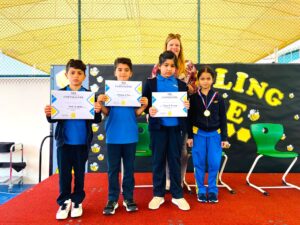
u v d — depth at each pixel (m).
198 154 3.00
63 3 6.47
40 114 5.68
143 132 3.58
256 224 2.35
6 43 8.72
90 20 7.56
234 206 2.77
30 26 7.65
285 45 8.84
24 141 5.70
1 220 2.43
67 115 2.58
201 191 2.96
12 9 6.61
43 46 9.20
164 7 6.93
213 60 10.97
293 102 4.36
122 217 2.49
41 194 3.17
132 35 9.12
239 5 6.62
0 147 5.46
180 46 3.08
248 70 4.35
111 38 9.34
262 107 4.34
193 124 3.04
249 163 4.32
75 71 2.67
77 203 2.55
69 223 2.37
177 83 2.86
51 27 7.80
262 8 6.69
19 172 5.75
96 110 2.61
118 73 2.79
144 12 7.20
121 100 2.72
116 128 2.69
